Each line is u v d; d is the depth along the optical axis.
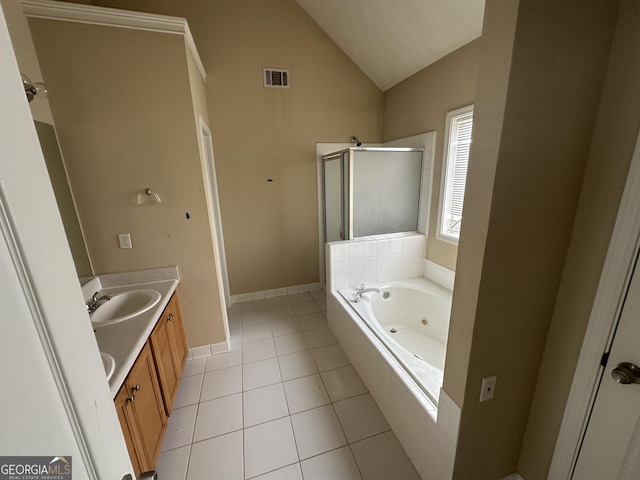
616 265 0.87
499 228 0.86
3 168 0.33
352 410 1.81
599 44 0.81
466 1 1.78
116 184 1.86
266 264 3.37
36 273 0.37
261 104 2.90
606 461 0.98
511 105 0.75
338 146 3.24
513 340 1.06
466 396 1.05
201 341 2.36
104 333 1.38
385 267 2.77
